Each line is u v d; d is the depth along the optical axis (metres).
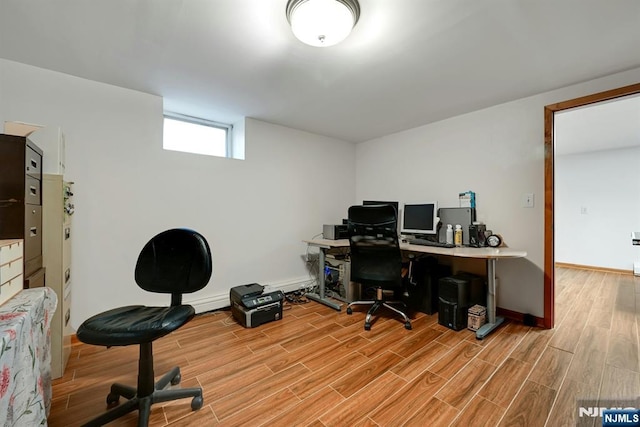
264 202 3.15
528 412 1.33
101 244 2.19
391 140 3.63
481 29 1.52
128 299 2.31
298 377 1.63
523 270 2.46
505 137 2.57
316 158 3.63
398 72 2.01
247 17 1.43
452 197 2.96
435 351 1.93
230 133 3.23
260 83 2.19
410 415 1.32
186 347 2.00
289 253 3.38
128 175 2.31
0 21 1.46
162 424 1.26
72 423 1.26
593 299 3.12
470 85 2.21
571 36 1.58
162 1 1.32
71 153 2.08
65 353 1.72
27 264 1.36
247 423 1.27
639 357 1.83
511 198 2.53
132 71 2.02
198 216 2.68
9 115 1.89
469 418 1.30
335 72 2.01
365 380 1.60
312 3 1.25
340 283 3.16
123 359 1.83
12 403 0.77
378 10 1.36
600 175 4.82
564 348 1.96
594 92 2.10
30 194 1.40
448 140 3.00
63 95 2.05
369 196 3.92
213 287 2.78
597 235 4.84
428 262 2.79
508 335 2.18
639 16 1.41
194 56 1.81
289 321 2.49
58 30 1.55
